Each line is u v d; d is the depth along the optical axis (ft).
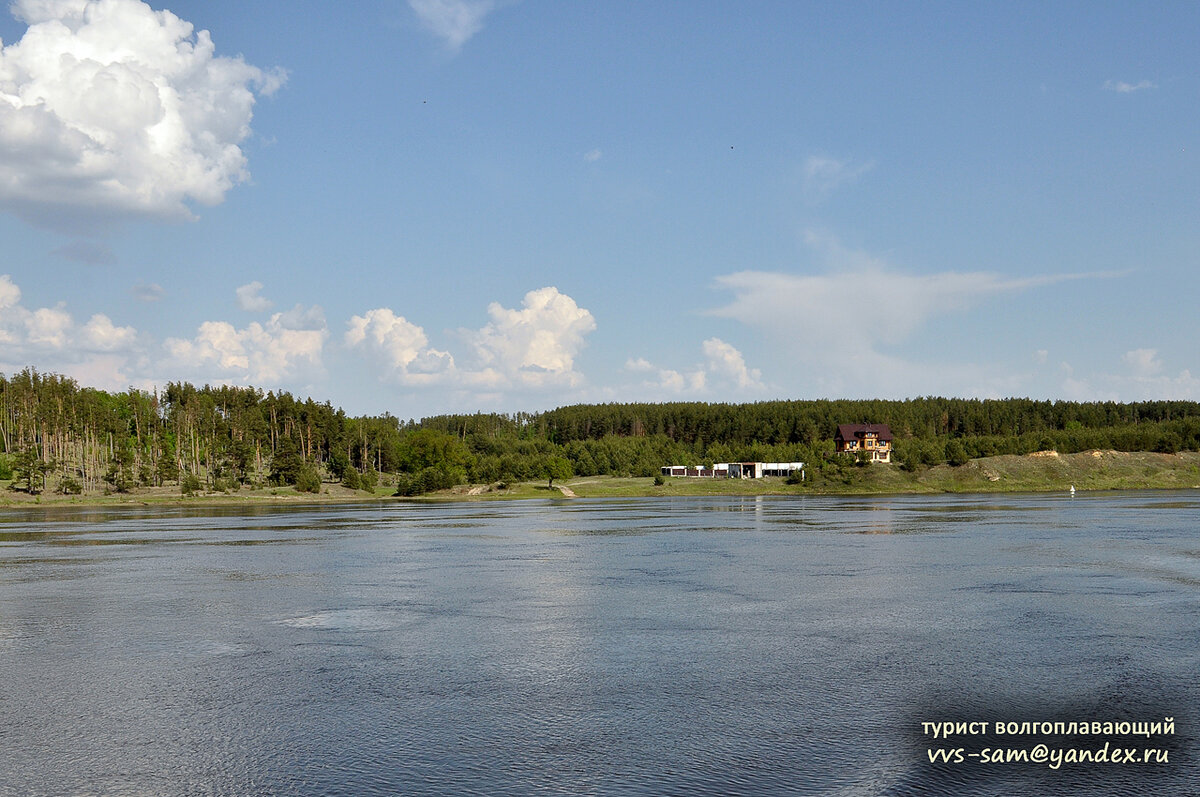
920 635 110.83
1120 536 244.22
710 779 62.08
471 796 59.41
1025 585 152.76
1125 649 101.96
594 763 65.41
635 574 172.14
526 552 216.54
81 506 497.05
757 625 118.21
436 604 137.59
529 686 87.15
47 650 105.60
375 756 67.46
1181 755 66.59
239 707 80.79
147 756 68.13
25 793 61.00
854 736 71.26
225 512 425.28
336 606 136.15
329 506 491.72
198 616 127.95
